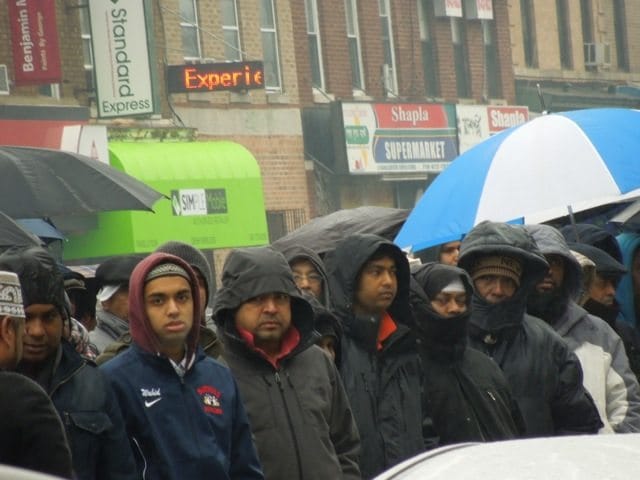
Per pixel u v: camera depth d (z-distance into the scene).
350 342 22.02
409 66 111.50
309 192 102.12
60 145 80.31
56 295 17.20
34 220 34.59
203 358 18.77
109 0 81.94
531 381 23.44
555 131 29.97
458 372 22.41
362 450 21.56
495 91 120.38
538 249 23.72
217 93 96.25
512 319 23.53
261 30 100.50
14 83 79.12
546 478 10.48
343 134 102.38
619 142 29.77
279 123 100.50
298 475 19.83
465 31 117.81
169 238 84.38
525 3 126.00
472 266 23.64
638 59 137.12
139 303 18.28
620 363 25.00
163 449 18.00
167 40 92.44
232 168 90.06
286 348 20.42
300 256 24.28
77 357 17.44
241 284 20.19
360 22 108.81
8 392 15.47
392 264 22.05
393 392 21.88
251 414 19.94
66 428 16.97
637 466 10.62
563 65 129.62
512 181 29.62
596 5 133.00
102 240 79.44
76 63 84.38
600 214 35.16
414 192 109.62
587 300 27.72
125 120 87.06
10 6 77.69
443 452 11.81
